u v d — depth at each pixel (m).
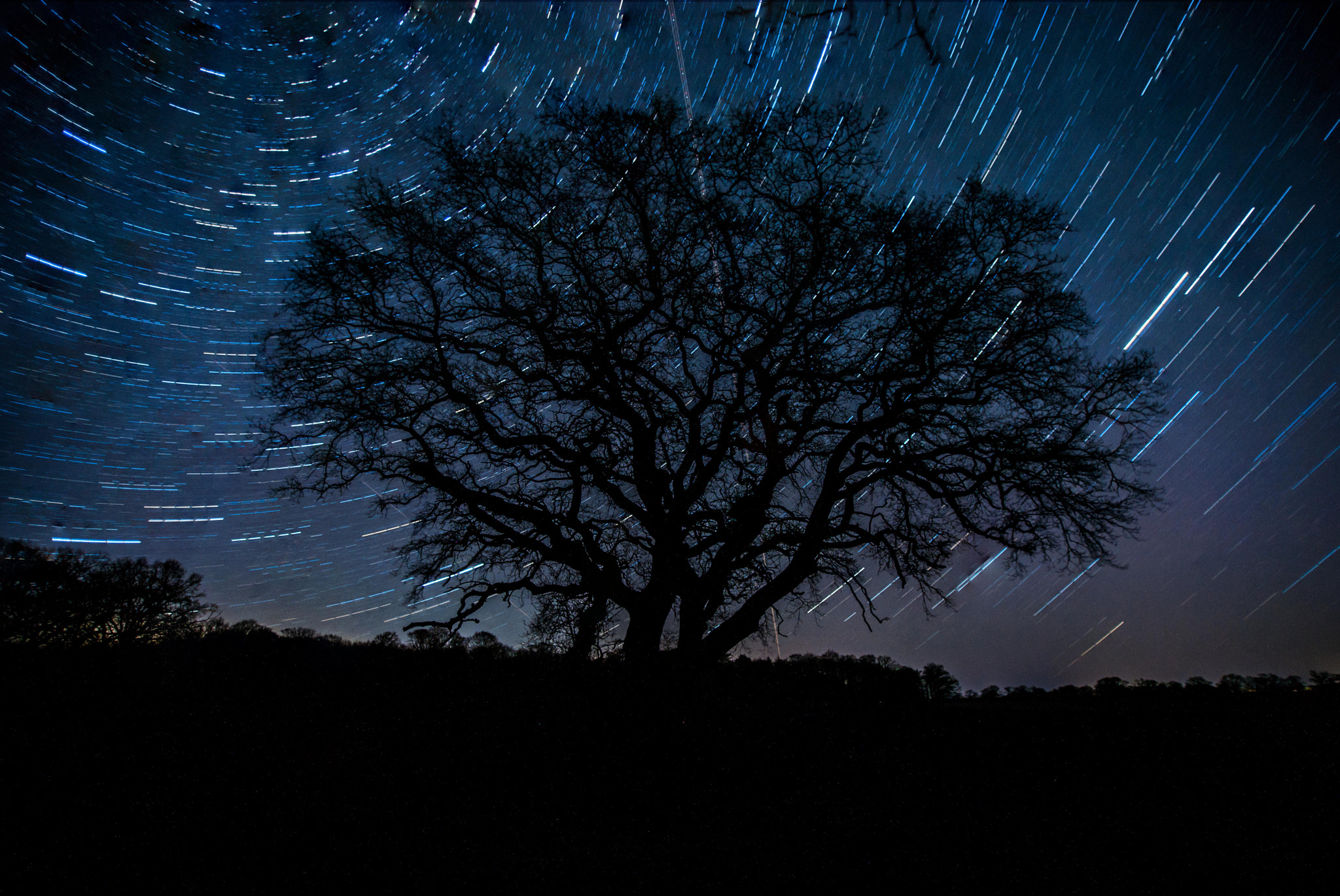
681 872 5.46
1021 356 10.23
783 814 6.86
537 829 6.61
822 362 10.29
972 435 10.30
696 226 9.91
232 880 5.19
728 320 10.12
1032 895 4.77
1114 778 7.30
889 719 10.38
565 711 10.18
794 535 10.03
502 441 10.04
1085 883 4.91
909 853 5.63
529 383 10.34
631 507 10.38
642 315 9.80
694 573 9.98
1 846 5.66
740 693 12.30
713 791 7.75
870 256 10.18
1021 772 7.76
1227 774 7.06
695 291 9.87
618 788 7.86
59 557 15.49
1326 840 5.38
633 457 10.54
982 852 5.55
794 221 10.23
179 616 16.05
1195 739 8.29
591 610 10.16
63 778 7.53
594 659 9.91
